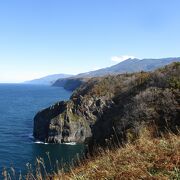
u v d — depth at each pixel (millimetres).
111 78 94688
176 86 32406
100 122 44562
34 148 69500
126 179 7488
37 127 82625
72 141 80438
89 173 8703
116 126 33312
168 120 25562
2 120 110500
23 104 178125
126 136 24891
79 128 81562
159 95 32000
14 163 52719
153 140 10273
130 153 9312
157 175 7215
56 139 78625
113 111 44312
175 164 7570
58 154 64062
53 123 79562
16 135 83562
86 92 96938
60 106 85938
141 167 7840
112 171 8203
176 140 9172
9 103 182875
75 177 8617
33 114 130500
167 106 28016
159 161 7945
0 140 75188
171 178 6980
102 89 88812
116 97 70250
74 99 87750
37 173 9484
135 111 31547
